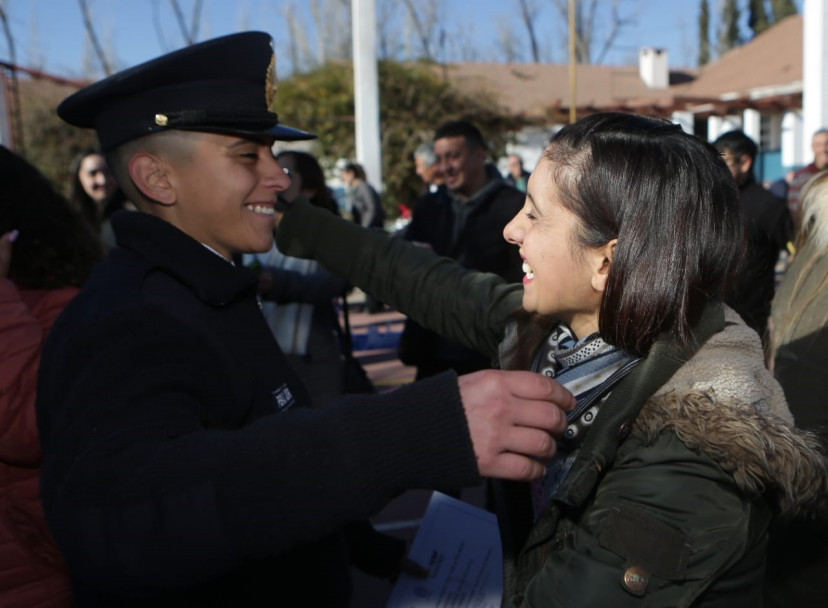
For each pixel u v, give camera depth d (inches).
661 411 38.0
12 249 61.6
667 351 39.8
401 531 144.7
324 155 616.4
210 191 45.7
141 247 43.8
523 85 920.3
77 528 31.8
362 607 117.6
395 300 65.1
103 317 37.8
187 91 44.6
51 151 589.3
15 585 53.8
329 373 126.6
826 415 65.2
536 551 44.1
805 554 61.2
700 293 40.9
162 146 45.1
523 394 32.9
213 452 31.9
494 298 59.7
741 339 41.8
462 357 126.5
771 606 63.9
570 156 42.7
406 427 31.7
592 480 38.8
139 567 31.1
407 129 633.6
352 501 30.8
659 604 36.7
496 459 31.8
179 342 38.4
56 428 34.7
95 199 165.3
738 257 41.9
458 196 137.2
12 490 55.0
